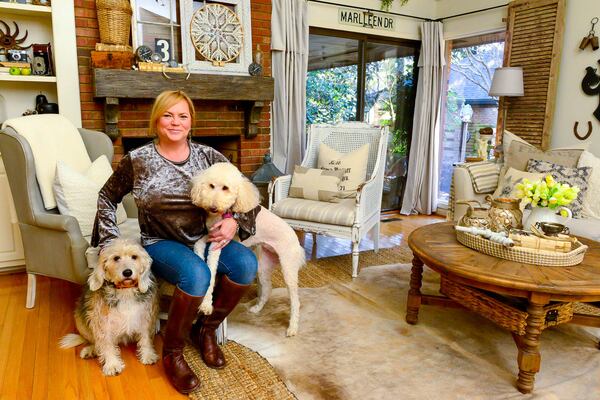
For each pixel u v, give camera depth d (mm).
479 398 1649
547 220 2008
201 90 3195
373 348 1995
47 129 2330
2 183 2725
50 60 2955
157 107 1677
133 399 1610
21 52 2881
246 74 3506
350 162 3145
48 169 2227
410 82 4855
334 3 4070
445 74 4766
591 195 2820
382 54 4586
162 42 3199
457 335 2135
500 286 1679
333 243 3709
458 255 1923
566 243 1810
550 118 3660
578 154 2998
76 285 2674
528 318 1666
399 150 4930
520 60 3848
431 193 4797
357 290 2668
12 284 2680
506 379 1778
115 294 1696
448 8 4555
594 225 2596
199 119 3482
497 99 4281
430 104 4633
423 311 2396
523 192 2045
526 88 3820
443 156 4926
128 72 2889
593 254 1974
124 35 2928
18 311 2312
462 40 4574
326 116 4387
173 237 1774
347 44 4332
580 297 1604
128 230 2258
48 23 3020
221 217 1736
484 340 2092
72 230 1984
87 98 3002
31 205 2107
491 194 3215
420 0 4586
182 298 1616
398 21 4508
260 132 3809
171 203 1707
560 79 3631
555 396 1671
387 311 2385
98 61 2842
